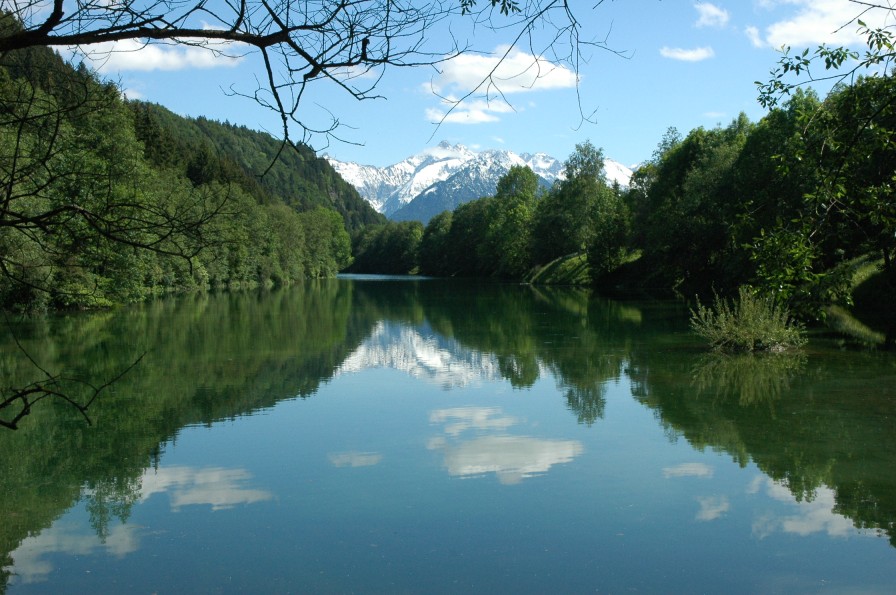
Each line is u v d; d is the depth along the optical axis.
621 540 7.74
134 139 29.78
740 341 21.27
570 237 74.69
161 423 13.27
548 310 39.56
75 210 3.54
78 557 7.49
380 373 18.73
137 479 10.00
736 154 45.81
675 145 73.25
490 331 29.11
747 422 12.70
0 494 9.41
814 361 19.14
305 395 15.88
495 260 102.81
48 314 34.62
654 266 60.03
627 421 12.95
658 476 9.80
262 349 23.52
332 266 115.94
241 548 7.66
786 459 10.48
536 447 11.35
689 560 7.25
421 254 138.25
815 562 7.16
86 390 16.41
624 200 77.44
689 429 12.30
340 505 8.88
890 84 5.71
